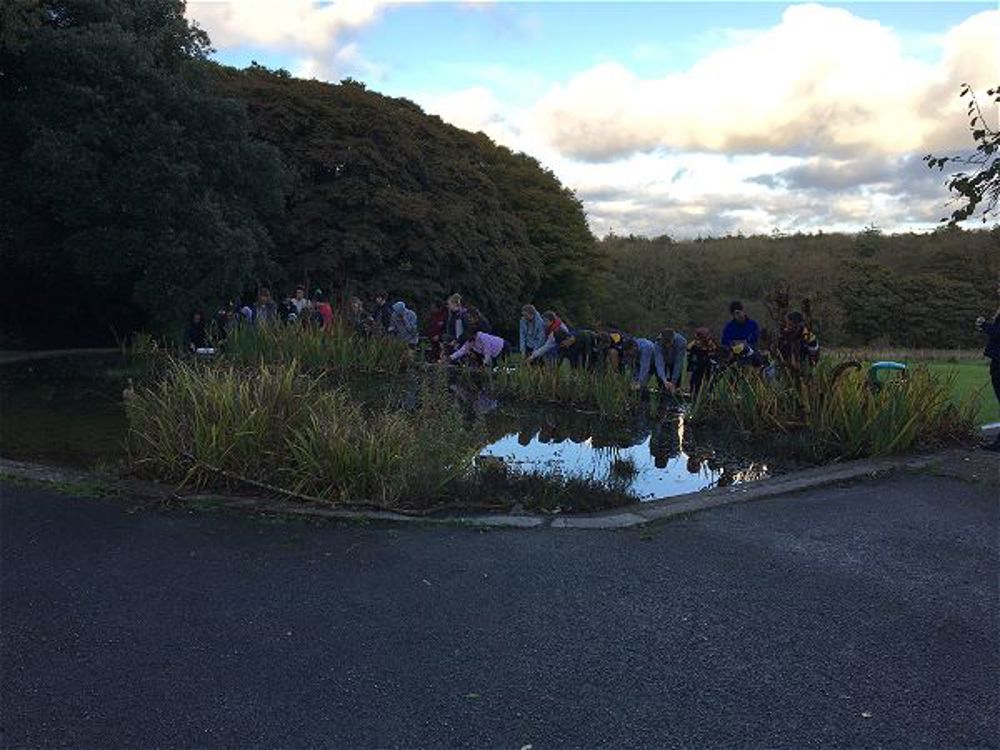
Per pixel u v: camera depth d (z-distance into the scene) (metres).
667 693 3.13
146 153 17.66
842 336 55.91
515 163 45.28
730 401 9.18
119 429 8.52
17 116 16.84
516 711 2.99
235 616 3.74
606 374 10.43
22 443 7.71
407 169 31.67
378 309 16.52
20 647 3.40
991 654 3.49
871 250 70.00
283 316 17.27
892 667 3.37
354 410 6.50
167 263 17.89
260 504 5.46
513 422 9.65
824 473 6.58
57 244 18.84
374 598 3.99
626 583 4.24
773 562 4.58
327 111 30.03
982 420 9.42
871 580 4.32
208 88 21.55
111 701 3.00
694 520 5.38
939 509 5.64
